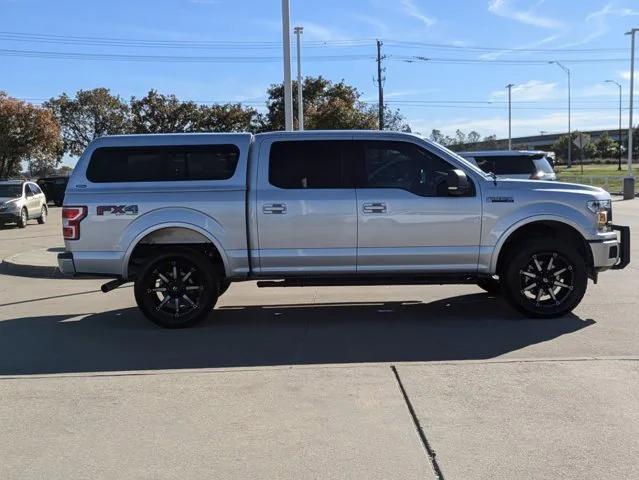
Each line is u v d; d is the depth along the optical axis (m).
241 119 51.50
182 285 7.14
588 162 113.25
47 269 11.74
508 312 7.63
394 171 7.11
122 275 7.04
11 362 5.89
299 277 7.09
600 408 4.38
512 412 4.34
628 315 7.32
